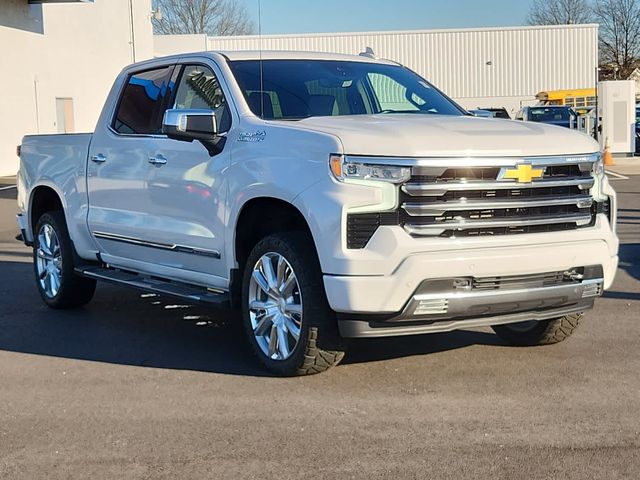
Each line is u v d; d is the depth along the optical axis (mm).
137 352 6078
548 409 4699
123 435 4418
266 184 5105
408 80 6734
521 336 6031
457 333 6461
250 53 6254
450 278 4680
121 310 7602
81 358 5945
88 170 7031
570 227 5098
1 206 17500
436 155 4645
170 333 6660
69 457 4141
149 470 3963
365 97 6277
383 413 4668
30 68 27875
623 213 14250
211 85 6043
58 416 4730
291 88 5973
